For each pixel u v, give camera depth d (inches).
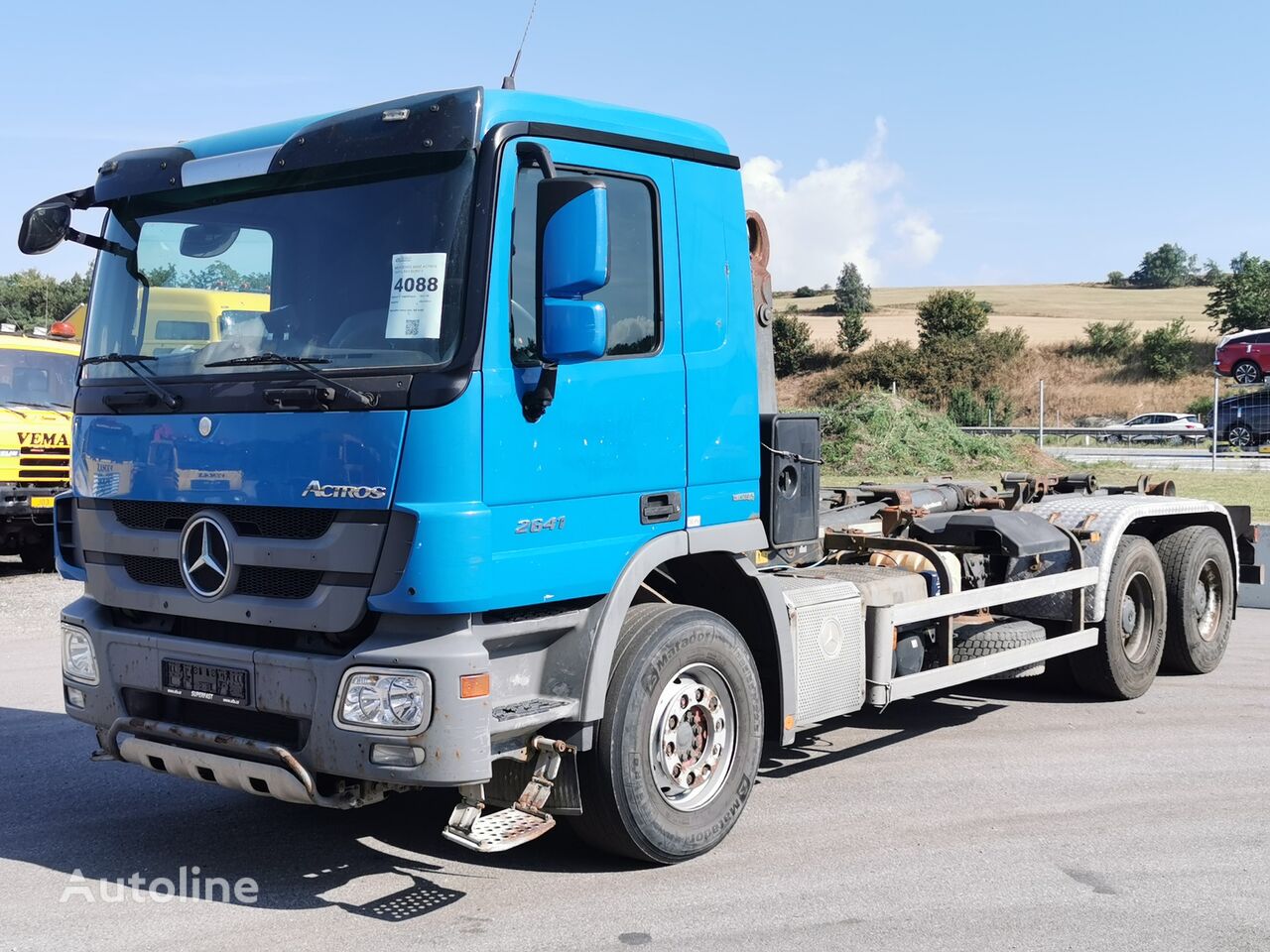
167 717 195.5
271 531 180.9
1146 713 312.7
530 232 177.9
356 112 182.7
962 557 298.5
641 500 195.5
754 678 213.6
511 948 167.2
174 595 191.3
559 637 189.3
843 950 166.7
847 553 287.7
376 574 168.6
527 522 176.2
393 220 177.6
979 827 220.2
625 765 190.4
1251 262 2674.7
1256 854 205.9
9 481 520.7
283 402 177.2
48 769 256.7
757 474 220.7
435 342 170.7
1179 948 167.8
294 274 185.2
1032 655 286.7
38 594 495.8
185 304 195.9
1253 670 370.9
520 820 182.2
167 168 202.1
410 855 205.9
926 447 1078.4
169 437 191.9
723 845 210.5
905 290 4921.3
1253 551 381.7
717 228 214.1
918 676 256.2
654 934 171.9
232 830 218.7
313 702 173.5
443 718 166.4
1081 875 195.8
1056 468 1072.2
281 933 172.2
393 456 167.6
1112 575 318.0
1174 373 2436.0
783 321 2529.5
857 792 242.1
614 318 193.3
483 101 173.9
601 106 194.7
